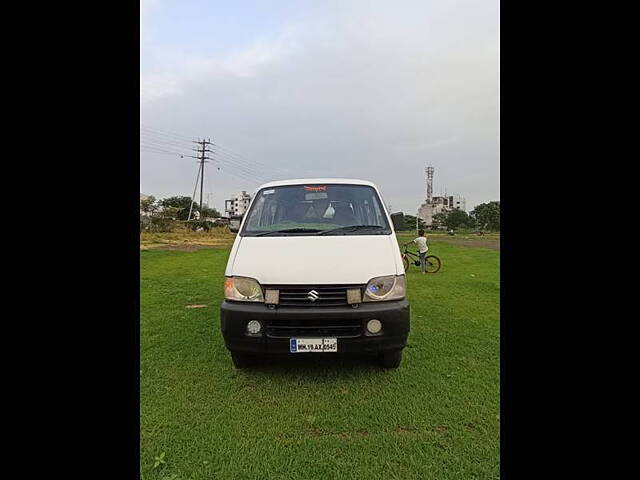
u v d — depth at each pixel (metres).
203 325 5.03
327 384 3.11
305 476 2.03
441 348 4.00
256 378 3.24
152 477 2.03
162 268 11.52
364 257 3.11
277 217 3.80
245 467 2.11
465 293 7.45
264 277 2.98
